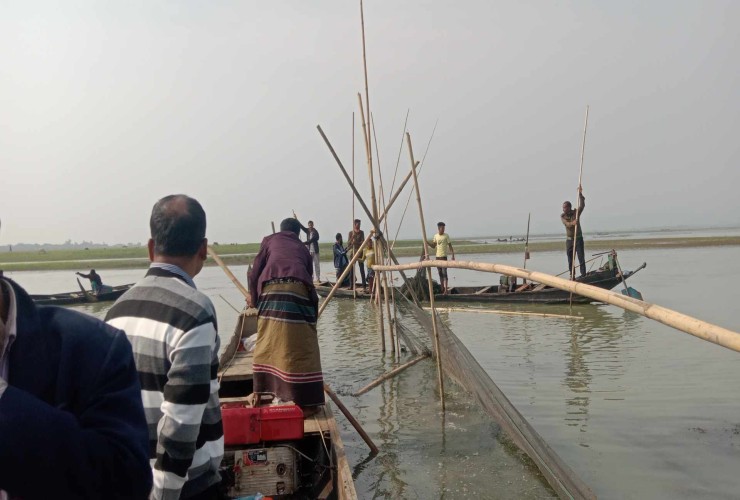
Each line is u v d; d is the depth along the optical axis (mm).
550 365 8906
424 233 7191
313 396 5328
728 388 7363
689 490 4781
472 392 7016
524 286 16797
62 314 1636
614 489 4844
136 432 1591
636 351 9602
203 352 2572
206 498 2826
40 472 1390
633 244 49906
